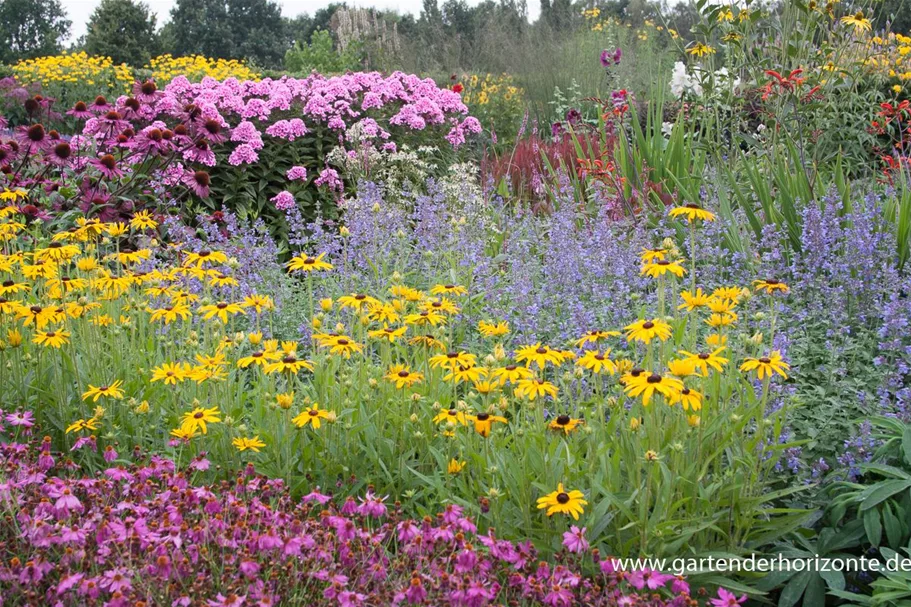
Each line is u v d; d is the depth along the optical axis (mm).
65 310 3586
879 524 2811
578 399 3576
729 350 3029
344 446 3244
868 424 3139
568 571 2314
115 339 3852
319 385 3369
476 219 6199
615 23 16484
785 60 6820
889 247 4574
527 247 5332
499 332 3395
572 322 4242
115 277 3949
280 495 2836
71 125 13188
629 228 5723
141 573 2207
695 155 6977
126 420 3455
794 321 4164
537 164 8367
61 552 2393
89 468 3244
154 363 3830
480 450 3102
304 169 7895
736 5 6867
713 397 2941
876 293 4270
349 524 2418
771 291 3307
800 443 2826
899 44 7352
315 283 5371
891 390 3512
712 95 7121
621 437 2975
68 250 3852
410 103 9359
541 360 2918
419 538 2363
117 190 6578
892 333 3791
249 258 5250
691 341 3146
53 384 3695
